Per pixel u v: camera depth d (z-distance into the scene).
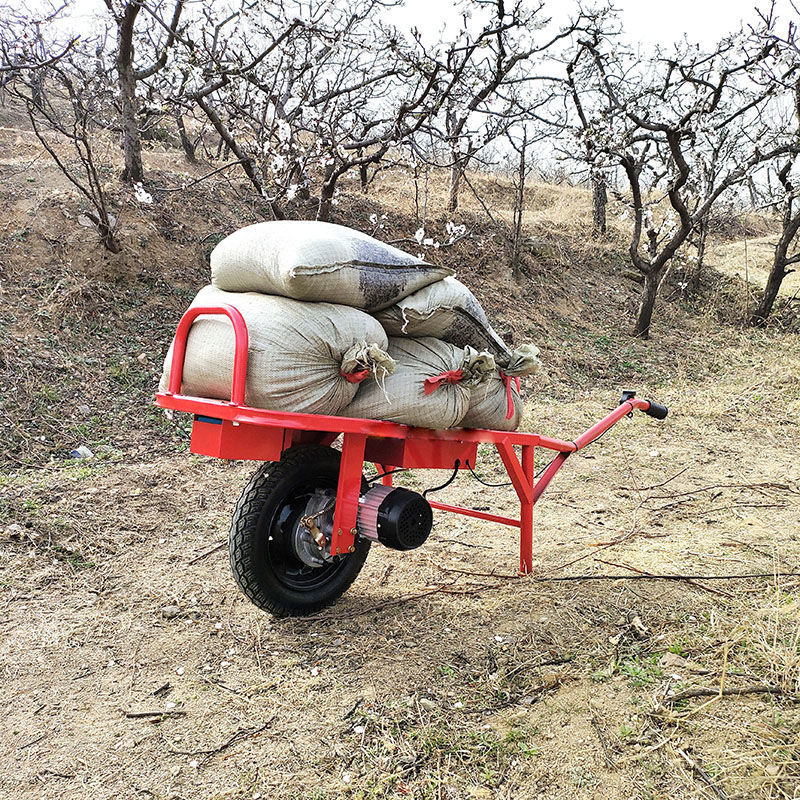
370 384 3.45
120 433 7.08
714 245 18.61
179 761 2.71
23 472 6.21
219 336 3.21
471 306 3.78
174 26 9.14
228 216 10.82
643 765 2.64
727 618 3.69
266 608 3.58
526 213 16.69
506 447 4.15
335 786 2.58
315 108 10.28
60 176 9.95
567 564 4.52
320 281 3.09
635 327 12.40
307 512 3.49
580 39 10.83
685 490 6.22
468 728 2.88
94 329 8.26
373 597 4.04
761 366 11.27
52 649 3.51
